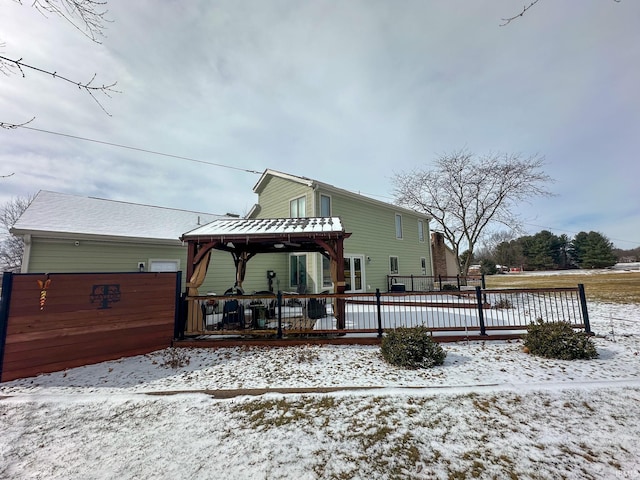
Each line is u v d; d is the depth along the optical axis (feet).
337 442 9.25
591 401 11.21
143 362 17.51
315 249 31.04
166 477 7.91
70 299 17.03
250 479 7.73
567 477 7.52
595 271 132.77
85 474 8.13
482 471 7.82
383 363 16.30
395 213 56.29
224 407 11.66
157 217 41.09
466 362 16.05
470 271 147.23
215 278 38.17
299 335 21.65
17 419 11.10
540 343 16.78
